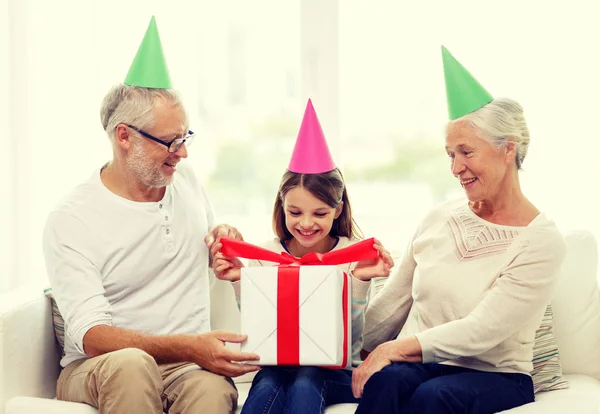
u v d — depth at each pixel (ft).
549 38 7.95
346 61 8.59
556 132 7.97
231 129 8.70
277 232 6.72
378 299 6.58
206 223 6.73
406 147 8.64
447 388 5.32
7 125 8.41
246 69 8.63
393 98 8.58
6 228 8.52
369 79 8.59
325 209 6.23
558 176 7.98
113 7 8.29
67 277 6.03
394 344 5.73
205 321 6.56
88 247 6.15
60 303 6.08
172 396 5.94
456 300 5.95
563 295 6.72
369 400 5.39
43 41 8.37
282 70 8.64
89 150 8.38
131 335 5.87
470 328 5.63
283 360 5.71
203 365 5.81
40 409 5.72
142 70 6.19
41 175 8.46
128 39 8.30
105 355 5.66
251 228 8.62
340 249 6.10
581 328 6.68
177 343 5.77
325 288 5.71
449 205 6.42
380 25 8.50
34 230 8.54
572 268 6.77
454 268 6.03
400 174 8.68
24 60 8.39
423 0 8.37
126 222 6.27
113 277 6.23
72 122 8.38
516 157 5.91
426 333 5.71
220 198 8.78
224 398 5.68
